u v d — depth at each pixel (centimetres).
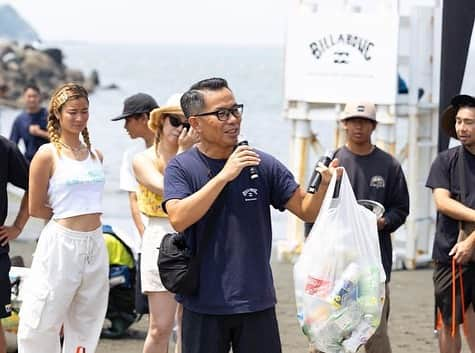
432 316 1147
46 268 789
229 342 658
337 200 672
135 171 833
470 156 820
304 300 668
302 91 1428
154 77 10388
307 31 1416
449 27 1016
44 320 792
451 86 1016
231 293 644
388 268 841
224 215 648
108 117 5172
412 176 1416
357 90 1398
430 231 1466
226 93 646
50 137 802
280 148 3625
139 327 1077
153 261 817
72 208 791
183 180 653
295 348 1008
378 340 822
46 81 8544
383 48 1383
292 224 1483
